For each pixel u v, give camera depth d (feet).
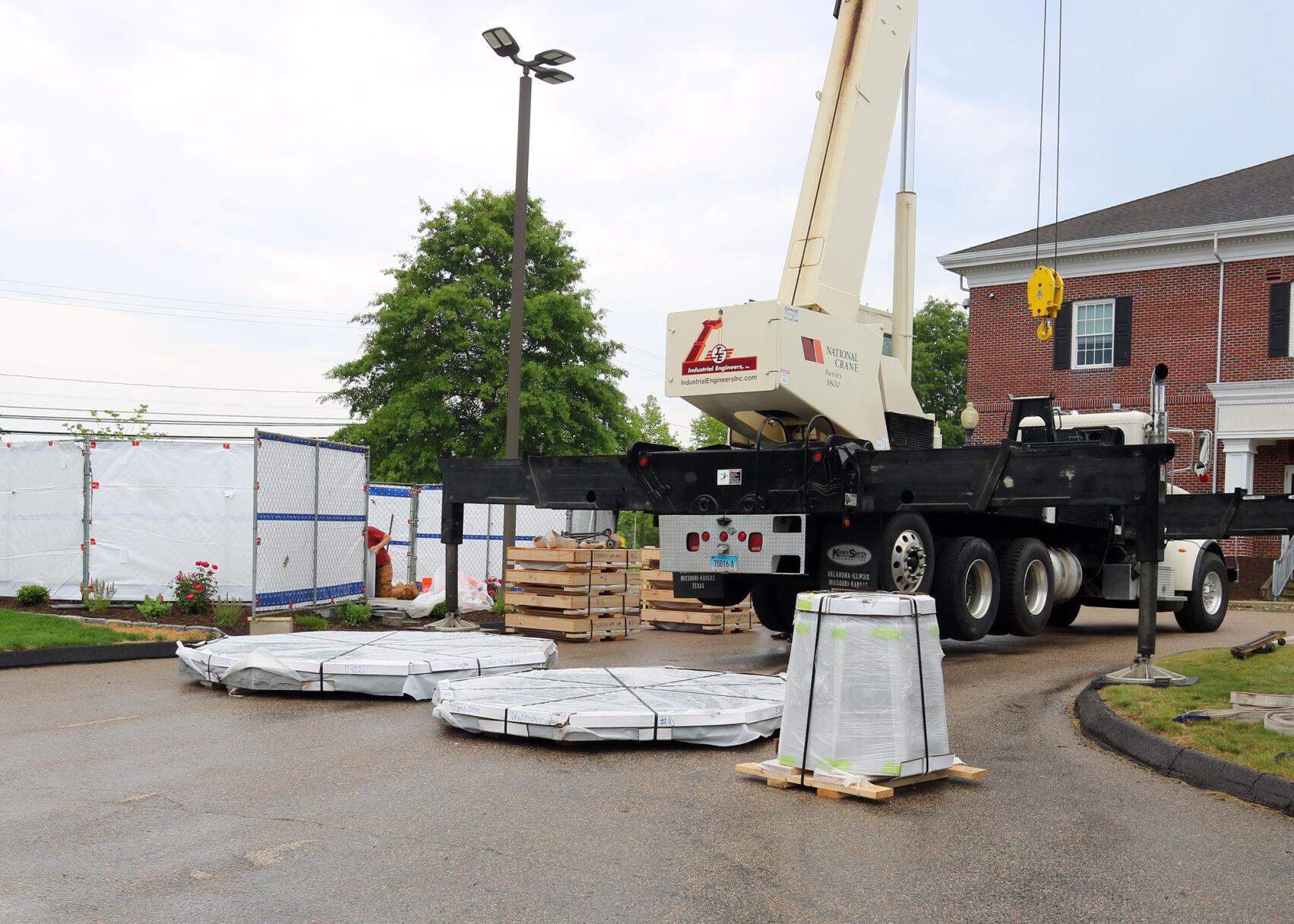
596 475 36.17
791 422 34.76
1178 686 26.50
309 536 45.21
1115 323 83.82
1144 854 15.08
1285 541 71.67
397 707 26.27
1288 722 21.22
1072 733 23.84
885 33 36.78
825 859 14.74
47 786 18.33
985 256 88.94
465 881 13.65
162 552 45.19
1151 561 27.55
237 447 44.86
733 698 23.72
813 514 32.37
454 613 40.27
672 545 34.14
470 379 115.55
